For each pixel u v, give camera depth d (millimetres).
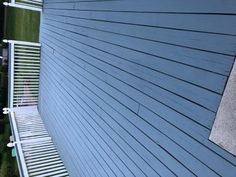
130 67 1987
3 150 7531
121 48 2135
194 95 1357
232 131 1146
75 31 3309
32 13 7945
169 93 1549
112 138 2307
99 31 2576
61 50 3920
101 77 2512
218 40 1221
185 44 1429
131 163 1984
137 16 1926
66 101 3697
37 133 4883
